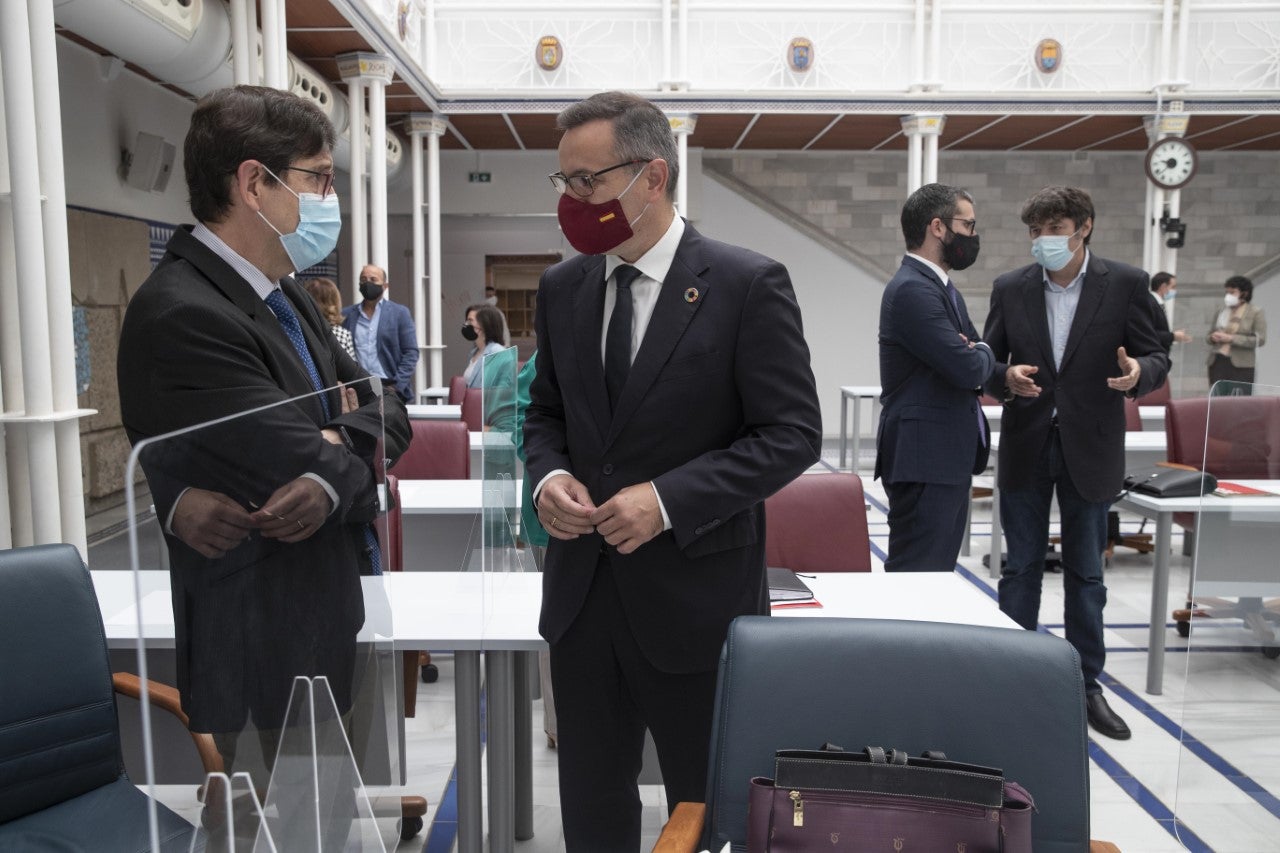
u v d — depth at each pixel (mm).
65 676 1553
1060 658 1254
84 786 1576
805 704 1287
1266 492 2012
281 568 960
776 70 8227
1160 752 2789
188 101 7027
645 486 1432
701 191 10578
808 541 2576
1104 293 2857
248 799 901
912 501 2891
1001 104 8250
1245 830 2082
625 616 1558
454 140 9719
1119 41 8234
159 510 772
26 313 2186
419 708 3127
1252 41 8219
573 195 1480
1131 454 4883
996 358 3086
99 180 5699
